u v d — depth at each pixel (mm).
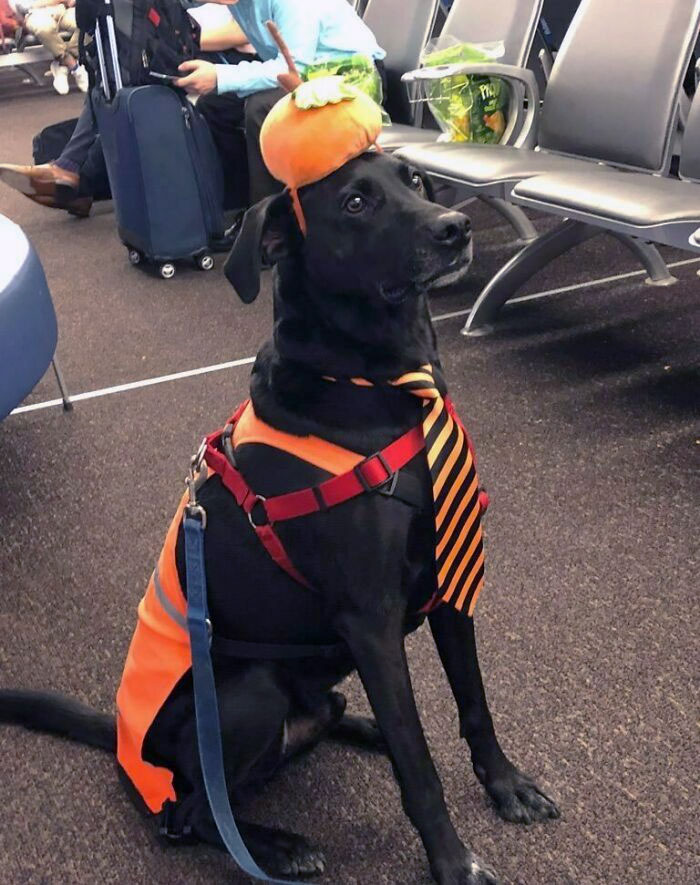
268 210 1269
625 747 1515
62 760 1627
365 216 1246
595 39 3061
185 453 2584
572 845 1361
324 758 1587
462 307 3453
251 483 1262
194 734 1330
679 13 2789
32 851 1458
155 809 1389
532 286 3576
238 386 2961
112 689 1767
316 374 1244
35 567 2162
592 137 3066
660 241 2301
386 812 1473
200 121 3990
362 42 3844
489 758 1423
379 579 1232
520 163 2842
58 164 4797
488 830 1401
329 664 1389
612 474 2289
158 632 1354
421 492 1241
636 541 2029
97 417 2850
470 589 1314
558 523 2115
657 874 1302
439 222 1234
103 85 3902
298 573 1269
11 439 2766
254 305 3668
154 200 3908
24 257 2422
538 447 2439
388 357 1239
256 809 1497
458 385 2830
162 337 3418
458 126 3449
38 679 1808
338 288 1238
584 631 1775
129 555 2168
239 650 1335
